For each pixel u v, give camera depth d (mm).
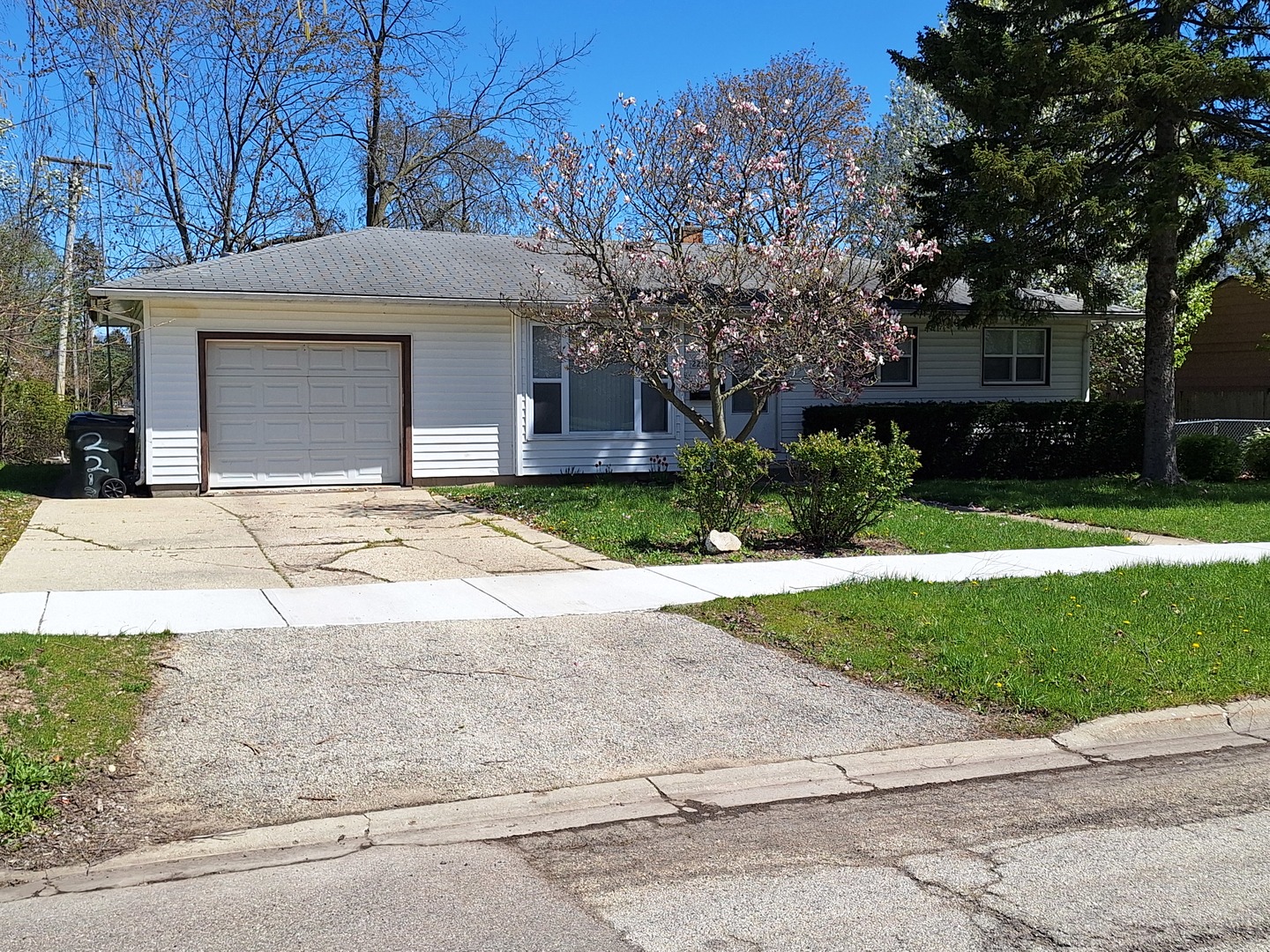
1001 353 21734
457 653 7375
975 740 6188
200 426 15312
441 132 30594
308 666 6945
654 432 18031
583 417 17531
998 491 17172
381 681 6734
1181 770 5777
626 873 4414
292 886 4262
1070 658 7309
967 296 21078
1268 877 4367
